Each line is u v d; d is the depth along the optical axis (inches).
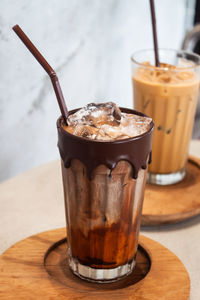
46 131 36.4
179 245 23.4
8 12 29.9
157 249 22.0
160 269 20.9
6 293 19.6
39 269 20.8
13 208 25.7
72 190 19.3
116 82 43.3
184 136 27.6
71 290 19.7
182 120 27.1
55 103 36.3
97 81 40.4
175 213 24.6
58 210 25.7
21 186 27.6
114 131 18.6
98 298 19.4
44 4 32.1
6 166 33.7
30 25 31.7
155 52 27.3
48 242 22.3
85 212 19.3
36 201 26.3
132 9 41.8
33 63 32.9
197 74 27.0
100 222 19.4
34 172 29.0
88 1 35.6
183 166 28.2
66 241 22.8
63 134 18.5
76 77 37.4
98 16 37.4
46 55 33.6
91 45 37.9
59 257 21.9
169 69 26.5
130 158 18.4
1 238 23.6
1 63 30.6
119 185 18.8
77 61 36.9
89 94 39.9
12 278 20.3
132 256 20.7
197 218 25.5
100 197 18.9
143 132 19.1
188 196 26.5
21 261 21.2
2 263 21.0
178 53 28.9
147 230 24.5
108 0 38.0
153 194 26.7
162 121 27.0
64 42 34.8
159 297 19.5
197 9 55.4
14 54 31.3
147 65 27.1
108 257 20.0
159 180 27.8
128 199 19.2
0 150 32.8
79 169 18.7
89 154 18.2
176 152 27.5
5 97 31.7
